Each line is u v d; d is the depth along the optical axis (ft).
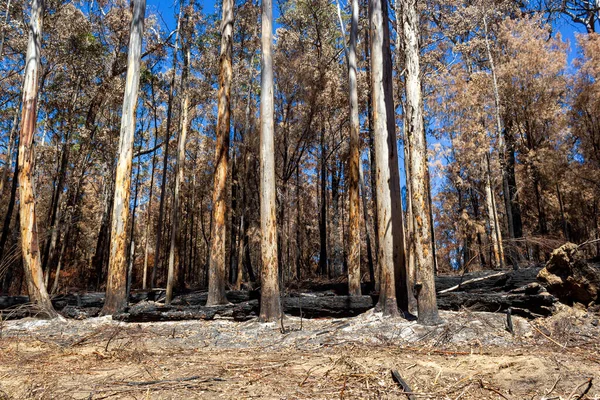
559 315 28.71
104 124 82.02
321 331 30.53
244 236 76.64
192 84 75.25
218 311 37.83
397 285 33.47
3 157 81.92
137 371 19.97
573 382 16.38
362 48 73.41
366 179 93.35
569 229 75.36
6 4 62.44
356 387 16.40
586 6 75.56
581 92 59.26
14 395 16.19
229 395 15.57
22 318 40.70
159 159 106.32
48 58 68.03
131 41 46.52
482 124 64.54
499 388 15.92
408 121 31.78
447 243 89.25
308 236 104.27
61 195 77.56
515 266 43.98
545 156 60.23
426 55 61.46
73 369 20.59
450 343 25.52
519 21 64.13
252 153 71.87
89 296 46.14
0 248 60.64
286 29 75.56
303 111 73.41
